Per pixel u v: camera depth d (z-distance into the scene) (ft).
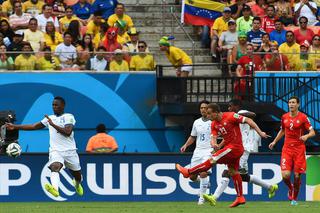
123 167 176.35
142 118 223.51
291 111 161.07
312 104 219.61
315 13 246.88
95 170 175.73
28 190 174.91
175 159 176.86
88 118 222.69
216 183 176.96
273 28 235.61
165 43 222.48
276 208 152.05
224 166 176.96
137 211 144.97
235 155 150.10
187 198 176.86
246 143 174.81
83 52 222.28
